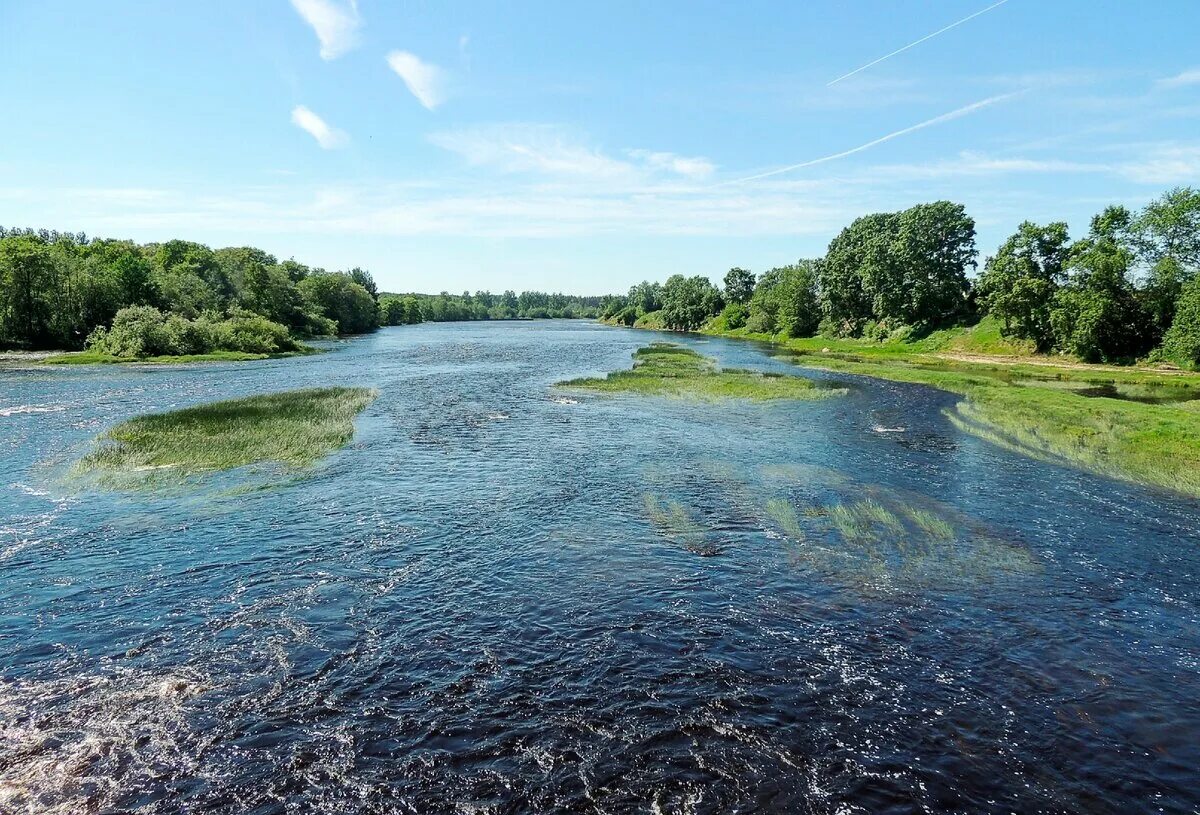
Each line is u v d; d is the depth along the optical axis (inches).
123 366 2559.1
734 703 450.6
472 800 362.6
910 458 1138.0
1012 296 3019.2
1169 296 2541.8
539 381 2209.6
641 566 676.1
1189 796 370.6
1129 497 916.6
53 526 761.0
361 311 6166.3
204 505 841.5
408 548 713.0
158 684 463.8
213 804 358.9
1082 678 484.7
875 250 3924.7
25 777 376.5
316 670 483.5
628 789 371.2
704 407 1683.1
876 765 392.2
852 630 550.6
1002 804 363.9
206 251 5098.4
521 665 494.9
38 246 3339.1
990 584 638.5
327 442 1181.1
